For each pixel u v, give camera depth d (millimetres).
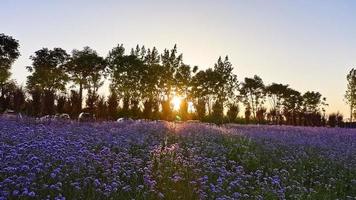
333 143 20562
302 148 18062
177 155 13711
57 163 10633
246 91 109875
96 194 9000
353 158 16547
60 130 17828
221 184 10375
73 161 10289
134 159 12062
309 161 15516
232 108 47000
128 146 14836
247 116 48312
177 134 19359
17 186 8180
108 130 20047
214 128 23812
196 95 94375
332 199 11281
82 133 17516
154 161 12711
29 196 8102
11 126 17797
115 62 91875
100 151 12461
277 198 10297
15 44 74625
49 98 32438
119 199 8977
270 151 16750
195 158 13281
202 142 17297
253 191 10594
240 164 14672
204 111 46594
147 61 93375
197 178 11031
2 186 8234
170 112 42469
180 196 9500
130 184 10305
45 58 91812
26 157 10414
